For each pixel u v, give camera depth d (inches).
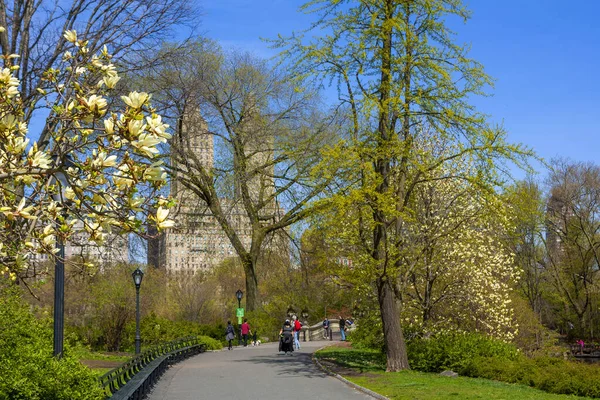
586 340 2169.0
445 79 761.6
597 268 2298.2
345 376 770.8
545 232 2253.9
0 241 224.2
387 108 763.4
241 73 1395.2
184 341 1203.2
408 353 880.9
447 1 789.2
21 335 529.0
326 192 796.0
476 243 992.2
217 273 2667.3
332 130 1316.4
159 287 1850.4
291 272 1674.5
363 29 805.2
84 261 251.4
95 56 261.6
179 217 1398.9
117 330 1254.9
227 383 726.5
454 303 1015.6
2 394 354.0
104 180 204.1
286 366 944.9
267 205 1621.6
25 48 743.7
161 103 1109.7
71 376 394.6
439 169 910.4
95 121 206.8
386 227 807.1
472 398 557.6
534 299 2128.4
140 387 560.7
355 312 1159.0
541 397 569.0
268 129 1390.3
